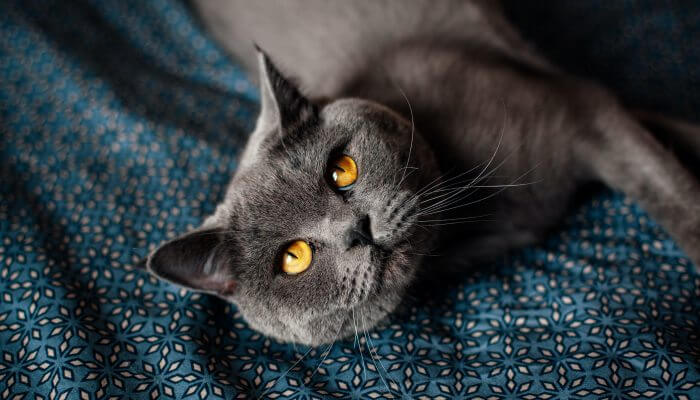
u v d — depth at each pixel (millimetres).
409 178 390
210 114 546
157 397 378
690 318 385
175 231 461
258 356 403
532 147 426
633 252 423
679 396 350
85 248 452
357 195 377
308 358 403
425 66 454
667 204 412
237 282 396
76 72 542
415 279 410
